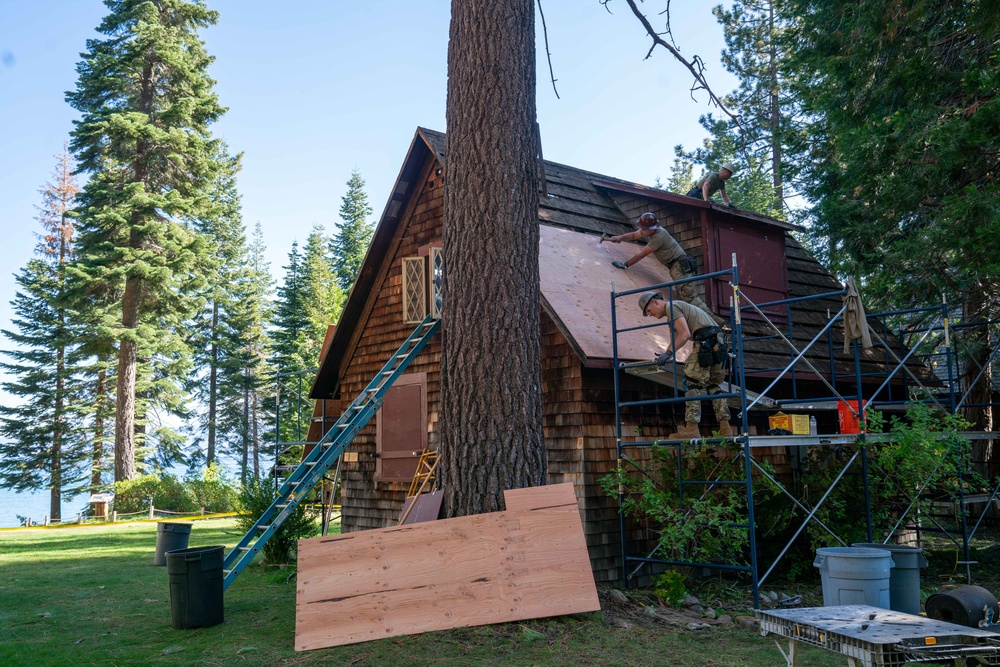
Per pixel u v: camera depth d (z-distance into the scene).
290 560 11.44
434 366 11.84
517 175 7.55
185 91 30.98
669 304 8.21
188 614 6.92
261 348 51.69
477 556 6.65
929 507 10.29
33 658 5.95
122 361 29.27
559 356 9.73
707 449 8.46
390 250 13.41
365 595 6.39
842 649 3.99
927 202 12.23
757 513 9.34
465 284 7.39
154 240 29.91
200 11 31.59
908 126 11.51
